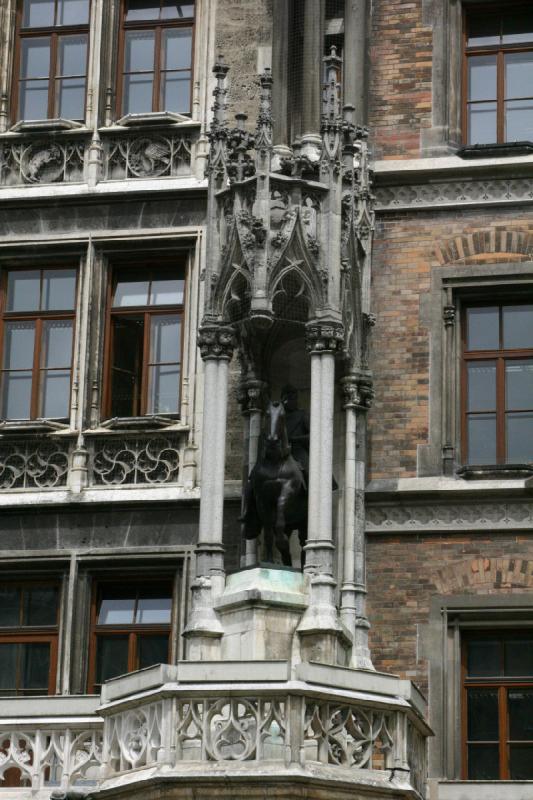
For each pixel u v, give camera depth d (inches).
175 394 1368.1
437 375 1330.0
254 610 1197.1
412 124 1380.4
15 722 1183.6
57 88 1440.7
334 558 1272.1
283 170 1278.3
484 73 1397.6
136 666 1315.2
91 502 1331.2
